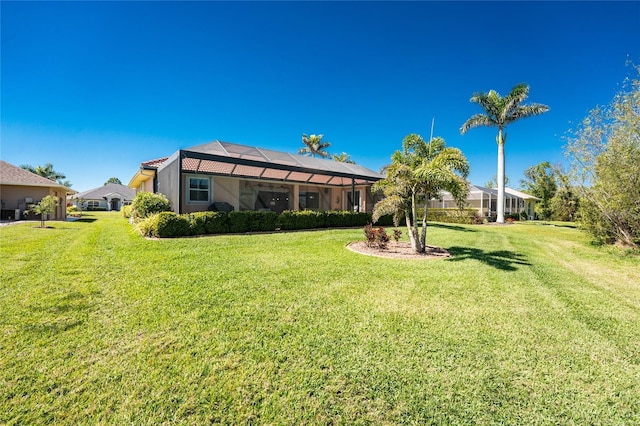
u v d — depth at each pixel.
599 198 9.71
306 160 16.08
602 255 8.67
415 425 1.85
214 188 14.36
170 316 3.33
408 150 18.38
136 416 1.87
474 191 26.23
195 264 5.80
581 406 2.05
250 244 8.35
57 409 1.90
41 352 2.53
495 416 1.93
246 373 2.32
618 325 3.46
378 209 8.68
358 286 4.71
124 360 2.45
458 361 2.57
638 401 2.11
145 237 9.05
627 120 8.47
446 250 8.83
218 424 1.83
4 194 17.06
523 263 7.03
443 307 3.88
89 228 12.05
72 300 3.74
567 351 2.81
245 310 3.58
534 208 33.50
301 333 3.01
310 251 7.66
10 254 6.36
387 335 3.02
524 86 19.56
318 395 2.10
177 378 2.23
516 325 3.37
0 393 2.01
